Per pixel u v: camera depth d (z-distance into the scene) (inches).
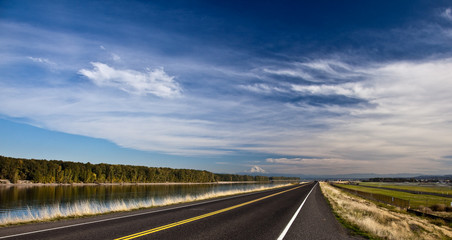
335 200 1119.6
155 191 2615.7
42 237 295.4
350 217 537.3
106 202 1434.5
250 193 1428.4
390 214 845.8
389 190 3341.5
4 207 1248.8
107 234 313.4
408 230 493.7
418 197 2118.6
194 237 308.3
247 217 495.5
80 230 338.0
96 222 406.0
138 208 639.8
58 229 344.8
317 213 615.5
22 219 430.3
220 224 404.8
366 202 1380.4
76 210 517.0
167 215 497.7
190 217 471.8
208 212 555.2
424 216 951.6
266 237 325.1
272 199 1012.5
